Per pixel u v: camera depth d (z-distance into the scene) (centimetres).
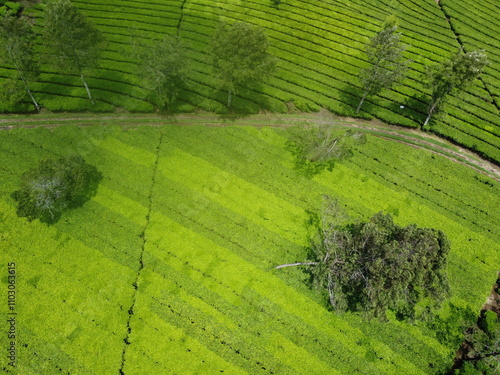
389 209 4309
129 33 5925
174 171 4409
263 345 3338
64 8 4028
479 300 3722
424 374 3297
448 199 4472
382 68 4978
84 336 3312
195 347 3288
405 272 2925
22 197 3672
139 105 5038
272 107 5244
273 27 6281
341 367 3288
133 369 3180
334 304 3259
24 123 4822
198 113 5159
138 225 3984
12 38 4388
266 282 3675
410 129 5294
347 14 6612
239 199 4241
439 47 6219
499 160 4875
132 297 3550
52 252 3750
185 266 3731
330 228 3478
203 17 6350
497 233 4225
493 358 3194
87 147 4538
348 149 4569
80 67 4625
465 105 5469
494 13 6862
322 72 5741
